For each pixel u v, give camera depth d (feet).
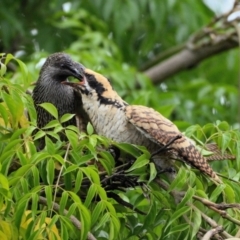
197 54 59.72
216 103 56.49
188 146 34.55
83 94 37.22
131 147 34.14
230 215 33.91
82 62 51.83
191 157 34.40
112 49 61.62
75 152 32.40
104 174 34.73
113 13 60.64
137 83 55.98
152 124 35.29
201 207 33.76
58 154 32.14
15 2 61.41
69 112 38.99
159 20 58.59
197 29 61.11
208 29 57.93
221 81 64.49
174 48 61.05
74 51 52.34
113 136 36.37
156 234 36.42
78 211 33.71
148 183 33.32
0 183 30.55
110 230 32.30
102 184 34.81
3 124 34.47
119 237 35.50
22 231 31.96
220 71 64.49
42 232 31.60
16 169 33.81
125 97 52.49
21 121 34.22
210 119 55.67
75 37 61.00
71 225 31.48
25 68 35.53
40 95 39.50
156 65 61.98
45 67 39.63
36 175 31.63
